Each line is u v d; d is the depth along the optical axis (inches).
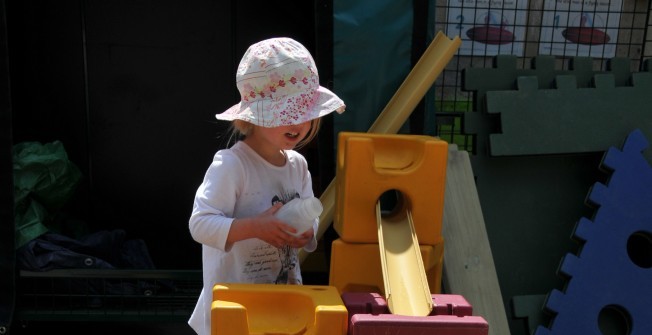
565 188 112.4
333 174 99.1
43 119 133.2
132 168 137.3
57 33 130.9
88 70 133.1
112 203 137.6
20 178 115.1
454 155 103.3
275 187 69.6
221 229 62.8
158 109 135.9
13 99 127.0
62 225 126.7
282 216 63.9
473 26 159.5
